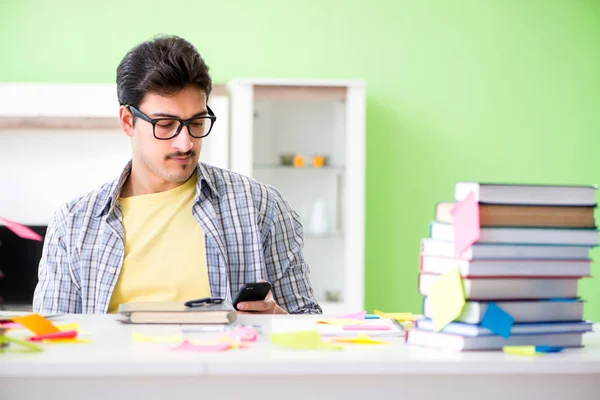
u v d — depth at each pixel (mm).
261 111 3812
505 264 1132
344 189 3855
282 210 1931
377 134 4148
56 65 3916
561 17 4258
